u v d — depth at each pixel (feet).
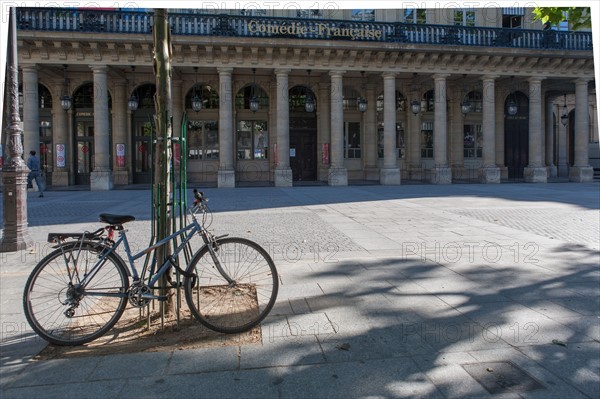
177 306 14.10
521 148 104.63
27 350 12.73
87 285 13.88
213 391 10.44
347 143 96.99
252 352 12.45
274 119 92.17
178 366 11.65
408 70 86.12
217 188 77.15
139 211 44.93
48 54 74.49
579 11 19.63
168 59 15.10
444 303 16.52
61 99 78.48
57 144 83.97
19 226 27.17
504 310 15.81
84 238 13.80
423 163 99.30
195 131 90.53
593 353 12.47
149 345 12.98
